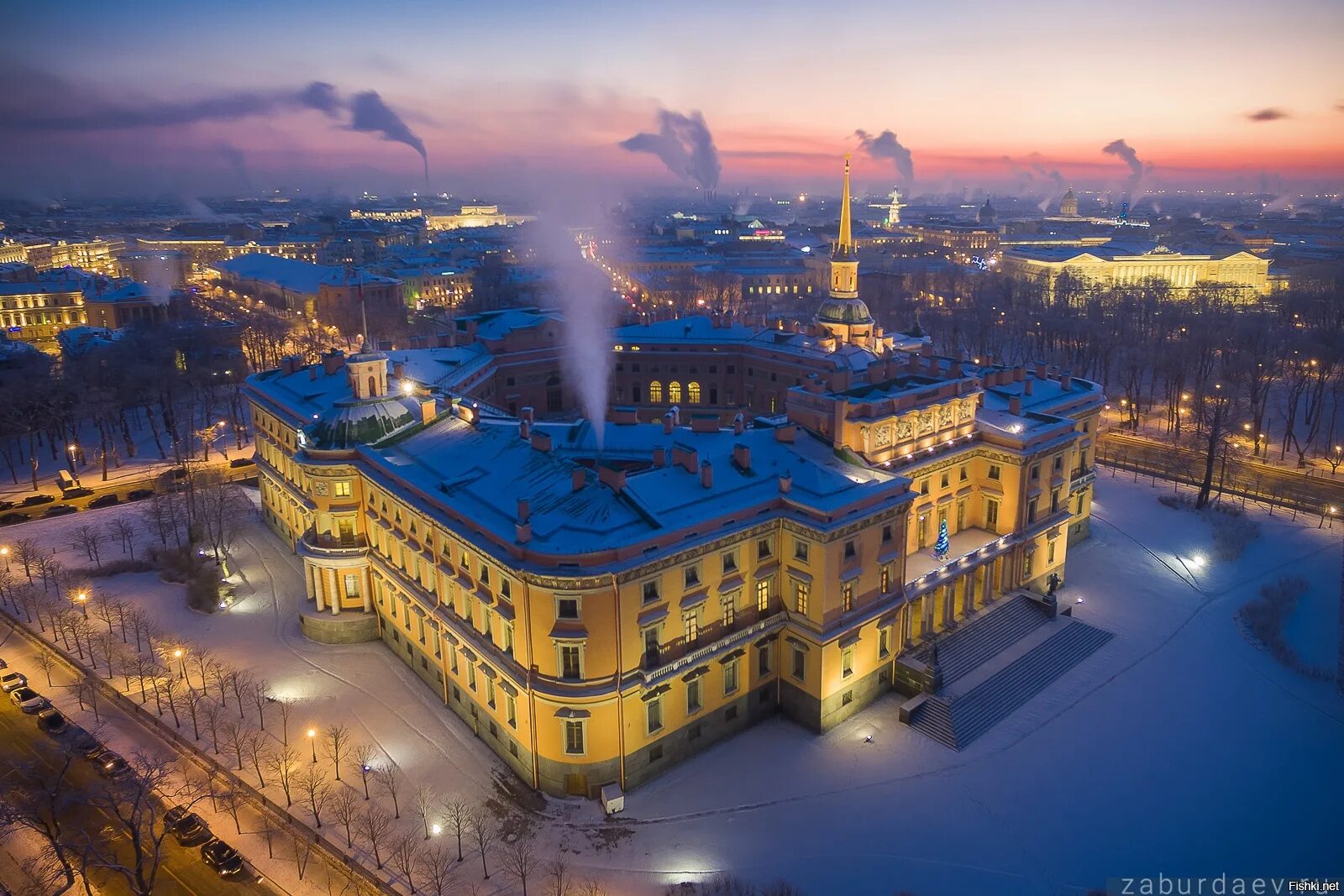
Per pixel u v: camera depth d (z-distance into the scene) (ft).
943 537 291.38
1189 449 517.55
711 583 235.81
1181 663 287.89
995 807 223.51
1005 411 328.70
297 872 203.82
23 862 206.90
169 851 210.18
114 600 333.21
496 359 468.75
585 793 226.58
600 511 226.17
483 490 250.16
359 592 307.58
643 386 509.35
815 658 247.50
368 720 260.42
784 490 247.91
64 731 254.27
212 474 467.52
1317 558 363.76
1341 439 531.50
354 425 300.20
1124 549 370.53
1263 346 609.01
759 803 225.15
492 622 235.40
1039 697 269.64
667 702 232.12
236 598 334.65
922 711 257.75
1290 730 253.85
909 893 196.65
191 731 253.03
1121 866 204.64
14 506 438.81
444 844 211.00
